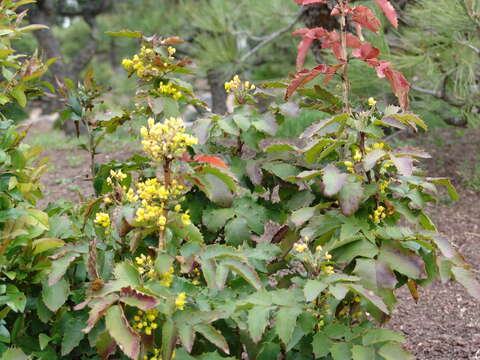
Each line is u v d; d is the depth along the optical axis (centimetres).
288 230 67
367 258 59
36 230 56
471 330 97
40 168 64
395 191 62
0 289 52
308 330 57
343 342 57
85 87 82
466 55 152
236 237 65
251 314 55
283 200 72
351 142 65
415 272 57
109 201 58
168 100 72
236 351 64
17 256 56
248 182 70
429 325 100
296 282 59
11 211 54
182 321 52
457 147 223
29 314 60
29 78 69
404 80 63
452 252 58
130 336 48
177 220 54
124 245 59
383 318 59
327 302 62
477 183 178
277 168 67
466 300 109
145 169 72
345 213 57
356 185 58
